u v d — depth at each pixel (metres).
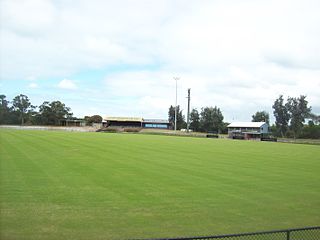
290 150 46.09
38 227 10.88
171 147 42.28
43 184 17.06
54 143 40.38
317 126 116.25
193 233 11.07
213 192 16.94
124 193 15.91
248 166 26.62
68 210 12.84
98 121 161.25
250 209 14.18
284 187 18.83
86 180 18.52
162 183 18.56
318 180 21.20
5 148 32.62
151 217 12.48
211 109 142.00
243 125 121.88
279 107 126.06
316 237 11.23
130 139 56.91
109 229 11.02
